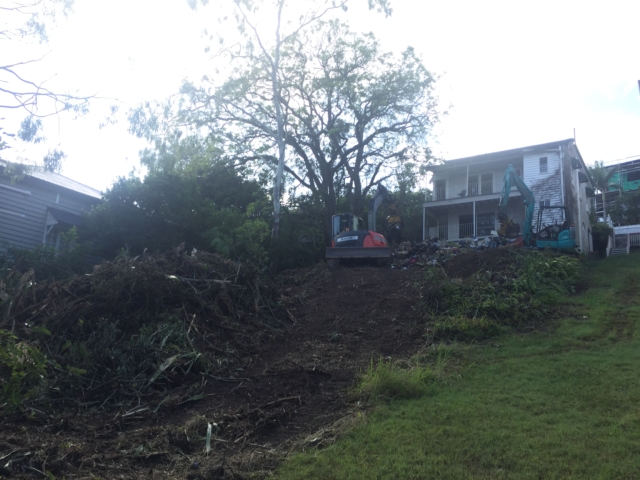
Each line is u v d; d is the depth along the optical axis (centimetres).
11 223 1912
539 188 2830
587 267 1809
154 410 763
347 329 1189
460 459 579
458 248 2050
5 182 1900
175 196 1783
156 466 609
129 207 1780
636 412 671
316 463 596
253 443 673
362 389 812
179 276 1176
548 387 791
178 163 2430
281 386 866
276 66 2447
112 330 939
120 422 718
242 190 2589
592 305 1300
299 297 1419
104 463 604
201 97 2409
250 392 844
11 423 673
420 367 923
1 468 562
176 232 1759
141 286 1039
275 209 2258
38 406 730
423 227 3130
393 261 1916
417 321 1216
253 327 1148
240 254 1628
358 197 3141
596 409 693
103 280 1039
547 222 2697
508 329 1148
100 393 803
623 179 5503
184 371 883
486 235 3153
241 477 577
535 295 1347
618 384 777
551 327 1152
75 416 727
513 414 693
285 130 2794
